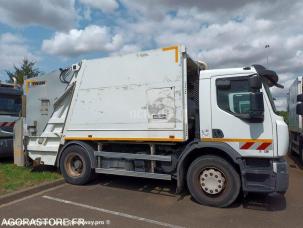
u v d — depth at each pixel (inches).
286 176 223.1
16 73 1128.2
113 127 280.4
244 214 221.9
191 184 244.7
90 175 300.2
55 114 325.1
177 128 249.8
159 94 258.1
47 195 267.3
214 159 236.1
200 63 289.6
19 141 354.3
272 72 231.5
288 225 201.5
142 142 271.0
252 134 228.5
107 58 286.8
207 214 221.0
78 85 302.2
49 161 330.0
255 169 225.1
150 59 264.2
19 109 445.7
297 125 446.6
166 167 262.5
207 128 243.3
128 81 273.9
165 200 254.2
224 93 239.3
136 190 285.4
